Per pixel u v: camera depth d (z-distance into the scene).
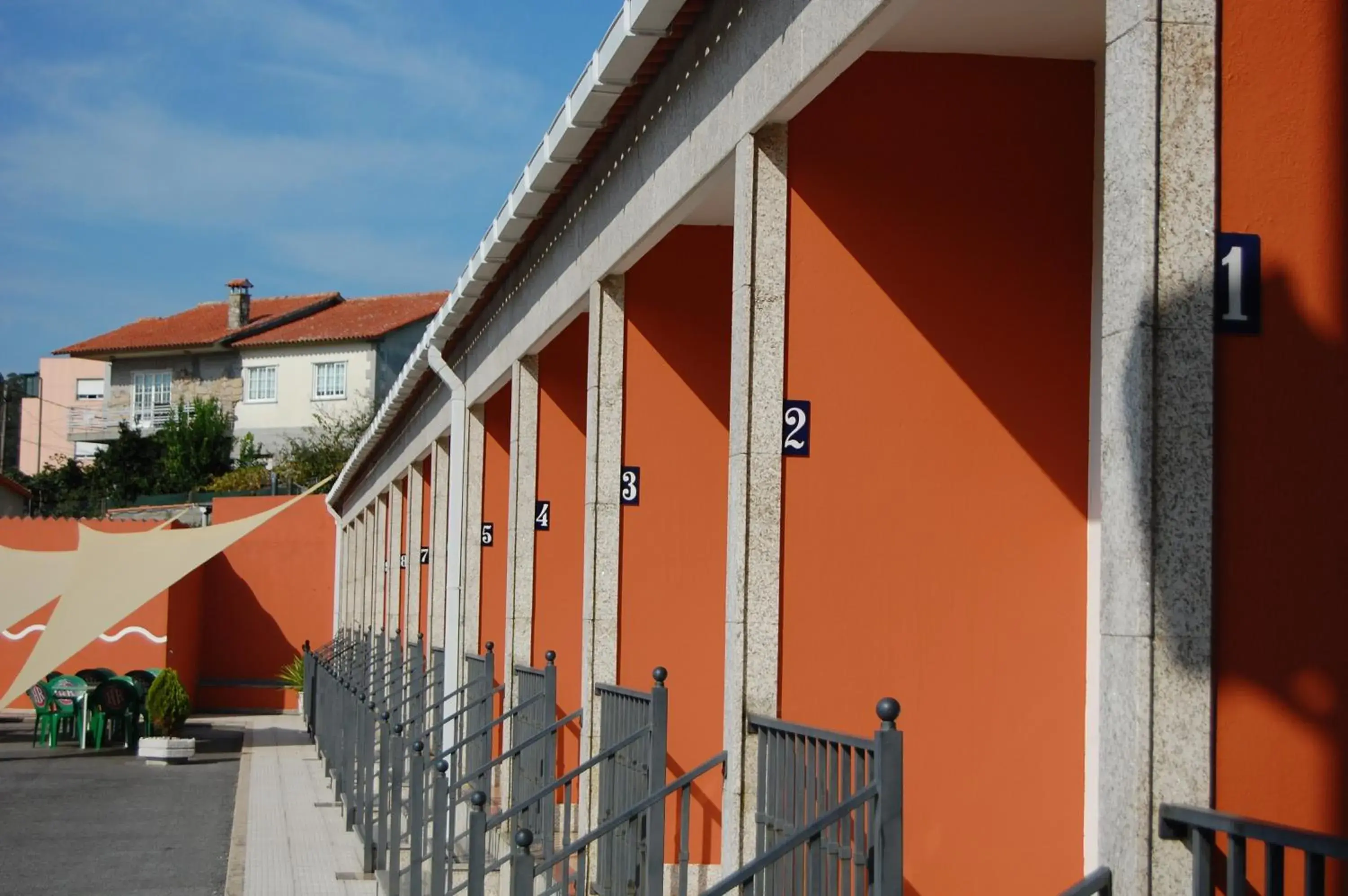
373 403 48.69
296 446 46.41
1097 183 6.25
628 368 8.61
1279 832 3.01
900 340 6.05
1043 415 6.12
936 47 6.13
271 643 30.41
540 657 10.82
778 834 5.59
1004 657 6.02
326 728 18.20
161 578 17.06
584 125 8.09
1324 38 3.51
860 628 5.93
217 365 52.06
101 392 64.44
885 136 6.13
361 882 11.32
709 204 7.96
